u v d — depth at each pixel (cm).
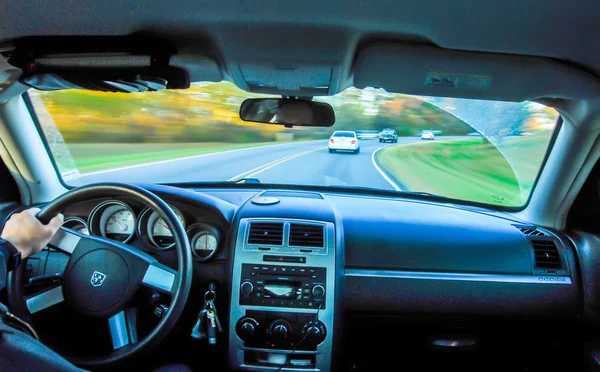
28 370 91
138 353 178
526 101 222
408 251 253
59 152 308
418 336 263
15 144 264
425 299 249
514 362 272
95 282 181
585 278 249
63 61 178
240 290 225
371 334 263
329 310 222
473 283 248
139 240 237
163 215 181
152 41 174
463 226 266
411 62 184
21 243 132
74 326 197
